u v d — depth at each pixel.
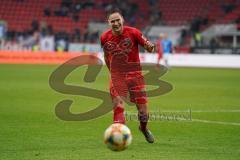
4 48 135.88
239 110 47.28
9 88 66.81
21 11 156.12
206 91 65.62
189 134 33.97
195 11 152.88
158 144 30.25
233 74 98.38
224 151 28.20
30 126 36.84
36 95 58.84
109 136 23.52
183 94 61.72
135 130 35.53
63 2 158.12
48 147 29.14
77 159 26.02
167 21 153.00
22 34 143.88
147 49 29.38
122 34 29.25
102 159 26.03
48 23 153.50
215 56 125.44
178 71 106.75
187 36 142.00
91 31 147.75
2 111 45.00
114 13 28.98
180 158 26.31
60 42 137.50
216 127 37.06
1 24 139.88
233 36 135.62
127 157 26.52
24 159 25.95
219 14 149.50
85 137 32.53
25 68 109.56
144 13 155.50
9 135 33.09
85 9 157.25
